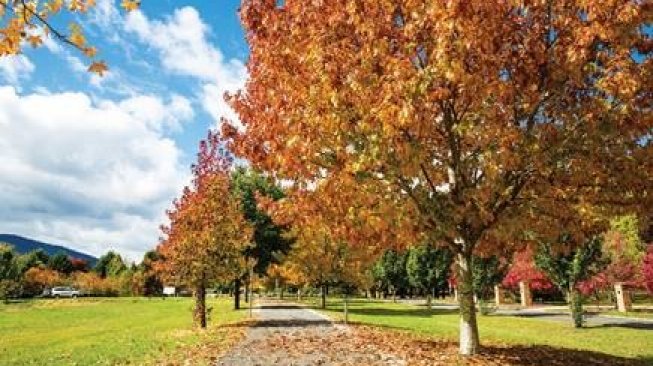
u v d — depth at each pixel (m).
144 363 13.78
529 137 11.46
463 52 10.02
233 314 38.22
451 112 12.16
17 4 5.57
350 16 11.18
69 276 123.31
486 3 10.62
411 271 55.75
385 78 10.66
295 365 12.50
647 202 12.55
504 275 48.81
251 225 27.55
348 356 14.02
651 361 15.43
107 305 70.12
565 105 12.01
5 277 93.19
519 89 11.69
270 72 12.27
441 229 12.27
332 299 87.06
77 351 19.02
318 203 13.10
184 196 26.61
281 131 12.20
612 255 36.59
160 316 43.44
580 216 12.90
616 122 11.16
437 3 9.93
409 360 13.10
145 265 114.50
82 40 5.80
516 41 11.62
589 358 14.95
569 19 10.95
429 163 12.77
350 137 11.30
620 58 10.67
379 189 12.05
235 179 48.03
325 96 10.85
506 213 12.59
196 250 25.48
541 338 22.70
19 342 27.19
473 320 13.90
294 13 11.96
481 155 11.30
